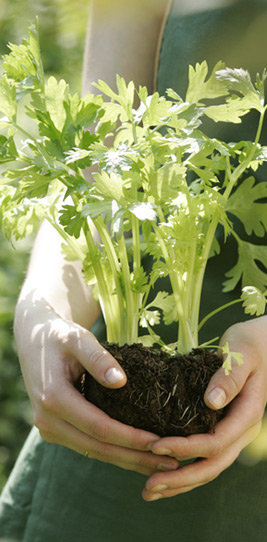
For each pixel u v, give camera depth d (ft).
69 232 2.59
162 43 3.28
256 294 2.72
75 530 3.13
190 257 2.70
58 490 3.18
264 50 2.99
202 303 3.08
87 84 3.35
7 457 6.43
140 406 2.59
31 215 2.83
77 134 2.60
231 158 3.05
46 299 2.96
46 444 3.27
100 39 3.35
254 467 2.95
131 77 3.32
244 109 2.69
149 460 2.63
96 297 2.95
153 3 3.27
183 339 2.72
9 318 7.07
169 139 2.56
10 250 7.22
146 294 2.76
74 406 2.61
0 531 3.28
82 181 2.58
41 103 2.59
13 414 6.73
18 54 2.62
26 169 2.58
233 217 3.05
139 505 3.06
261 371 2.67
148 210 2.47
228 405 2.65
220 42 3.05
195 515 2.99
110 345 2.69
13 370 6.94
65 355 2.69
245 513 2.96
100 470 3.12
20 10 5.31
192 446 2.57
